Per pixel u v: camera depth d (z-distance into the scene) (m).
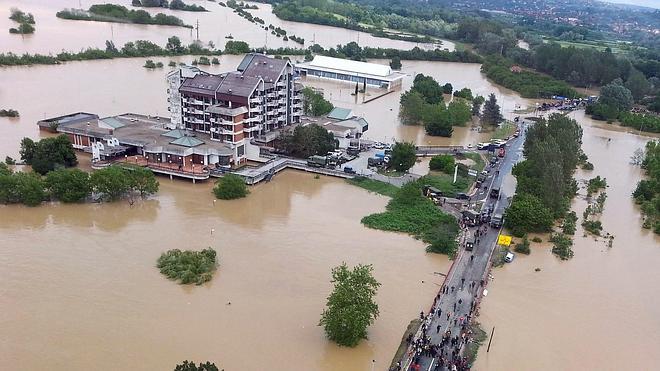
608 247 139.00
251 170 167.25
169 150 163.50
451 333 97.19
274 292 106.50
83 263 112.50
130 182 143.38
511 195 164.50
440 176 176.62
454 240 133.00
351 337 91.31
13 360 83.56
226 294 104.75
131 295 102.25
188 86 181.50
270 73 187.38
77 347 87.31
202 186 158.62
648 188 172.25
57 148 160.12
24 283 103.75
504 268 123.38
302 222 138.38
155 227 131.00
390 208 149.00
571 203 166.88
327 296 106.19
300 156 182.50
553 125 197.62
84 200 143.50
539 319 105.19
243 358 87.44
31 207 137.38
